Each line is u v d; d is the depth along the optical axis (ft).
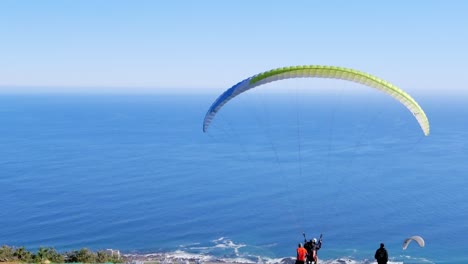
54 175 536.83
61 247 277.64
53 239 293.84
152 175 533.96
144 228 316.19
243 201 402.11
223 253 256.32
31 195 432.66
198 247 269.23
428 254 256.52
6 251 91.91
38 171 564.30
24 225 329.52
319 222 335.67
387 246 272.92
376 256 60.08
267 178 505.66
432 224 329.93
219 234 299.58
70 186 473.26
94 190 454.81
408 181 488.44
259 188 456.86
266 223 328.29
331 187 461.37
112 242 284.00
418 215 356.38
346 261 238.48
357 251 262.06
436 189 448.24
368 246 273.54
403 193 433.89
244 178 507.30
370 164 589.32
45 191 451.12
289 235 297.33
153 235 297.94
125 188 463.83
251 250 263.49
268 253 258.78
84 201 407.44
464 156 653.71
